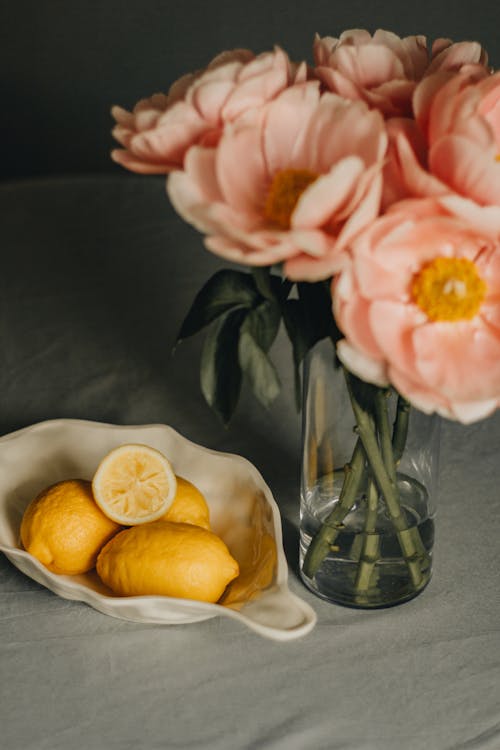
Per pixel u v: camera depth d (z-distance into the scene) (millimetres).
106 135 2613
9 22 2516
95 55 2533
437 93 691
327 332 830
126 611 876
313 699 842
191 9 2453
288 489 1121
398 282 724
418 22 2328
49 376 1348
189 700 840
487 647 902
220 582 868
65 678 863
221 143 688
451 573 998
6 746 792
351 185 658
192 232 1745
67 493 926
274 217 718
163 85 2545
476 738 804
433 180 664
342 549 925
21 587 973
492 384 714
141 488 925
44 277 1609
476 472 1149
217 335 837
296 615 831
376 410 860
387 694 849
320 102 722
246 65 717
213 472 1021
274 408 1269
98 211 1826
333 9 2371
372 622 930
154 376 1342
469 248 726
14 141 2635
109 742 795
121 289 1565
